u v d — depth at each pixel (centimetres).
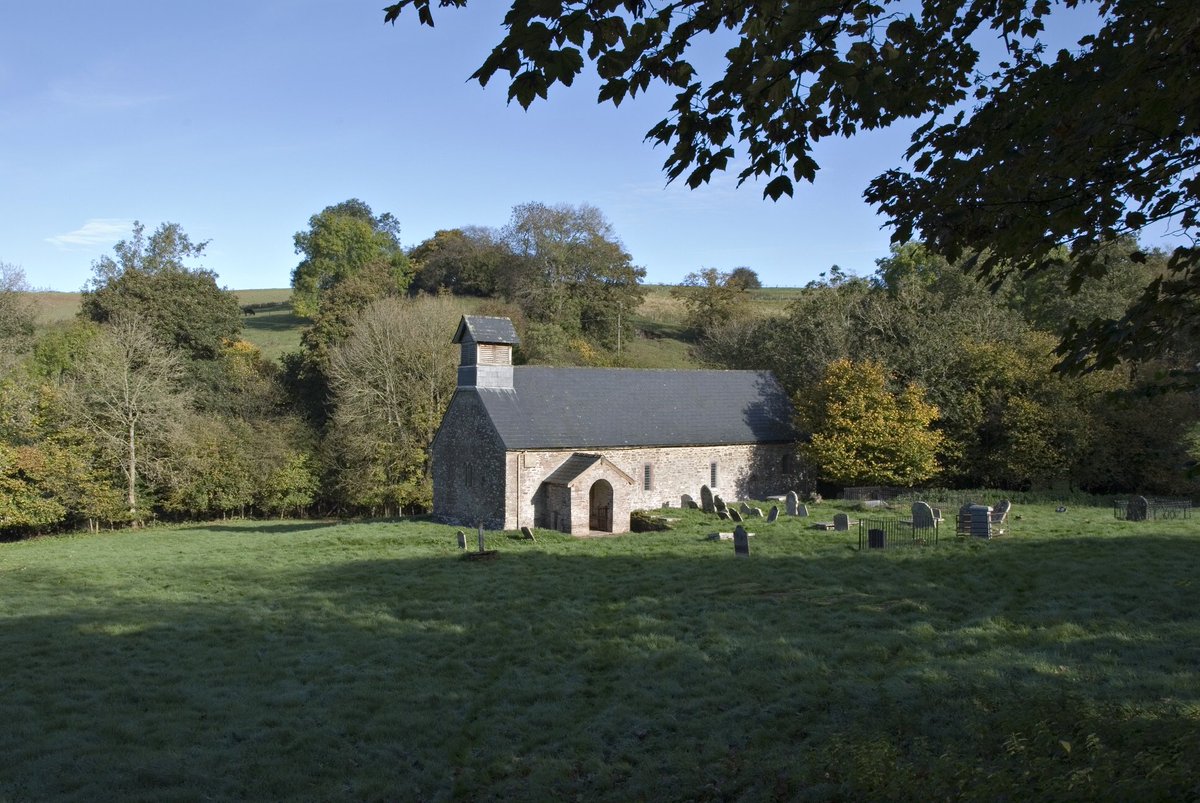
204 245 7625
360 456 5375
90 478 4975
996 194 782
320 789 1111
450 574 2662
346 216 10262
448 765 1195
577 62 522
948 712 1182
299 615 2136
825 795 949
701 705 1362
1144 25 698
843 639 1672
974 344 4559
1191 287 723
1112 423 4197
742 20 670
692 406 4612
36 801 1054
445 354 5512
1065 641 1518
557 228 8938
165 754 1212
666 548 2956
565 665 1636
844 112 779
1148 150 732
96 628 2025
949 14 777
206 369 6406
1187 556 2312
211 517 5628
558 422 4116
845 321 5209
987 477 4441
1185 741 831
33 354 6178
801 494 4800
